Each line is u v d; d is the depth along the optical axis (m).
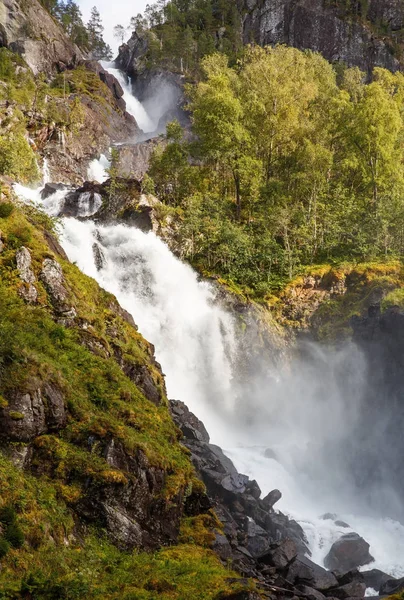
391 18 144.50
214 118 62.28
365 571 29.42
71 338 28.12
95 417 23.77
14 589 16.12
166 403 32.94
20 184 71.06
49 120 89.62
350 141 64.88
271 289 55.59
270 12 148.75
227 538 26.61
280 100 69.88
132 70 149.38
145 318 50.72
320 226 61.25
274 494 33.16
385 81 87.44
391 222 58.38
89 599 17.64
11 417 20.95
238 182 63.81
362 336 45.53
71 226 52.09
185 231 57.09
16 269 28.45
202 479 30.44
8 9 122.25
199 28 158.75
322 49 140.88
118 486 21.88
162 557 21.84
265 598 21.23
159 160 71.00
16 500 18.84
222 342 52.78
